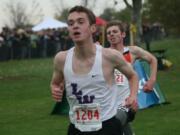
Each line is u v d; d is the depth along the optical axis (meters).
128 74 9.07
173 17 78.31
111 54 8.69
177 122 18.69
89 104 8.73
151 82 12.20
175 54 57.09
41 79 37.06
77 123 8.91
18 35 58.59
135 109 9.21
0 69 46.31
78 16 8.48
